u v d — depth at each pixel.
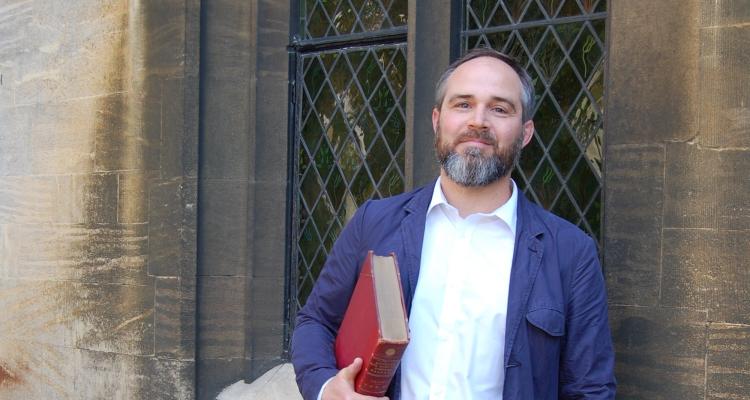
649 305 2.50
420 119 3.09
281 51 3.64
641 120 2.53
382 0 3.40
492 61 1.91
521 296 1.82
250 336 3.60
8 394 4.24
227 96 3.62
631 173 2.54
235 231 3.63
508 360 1.80
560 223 1.91
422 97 3.10
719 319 2.39
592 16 2.82
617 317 2.55
